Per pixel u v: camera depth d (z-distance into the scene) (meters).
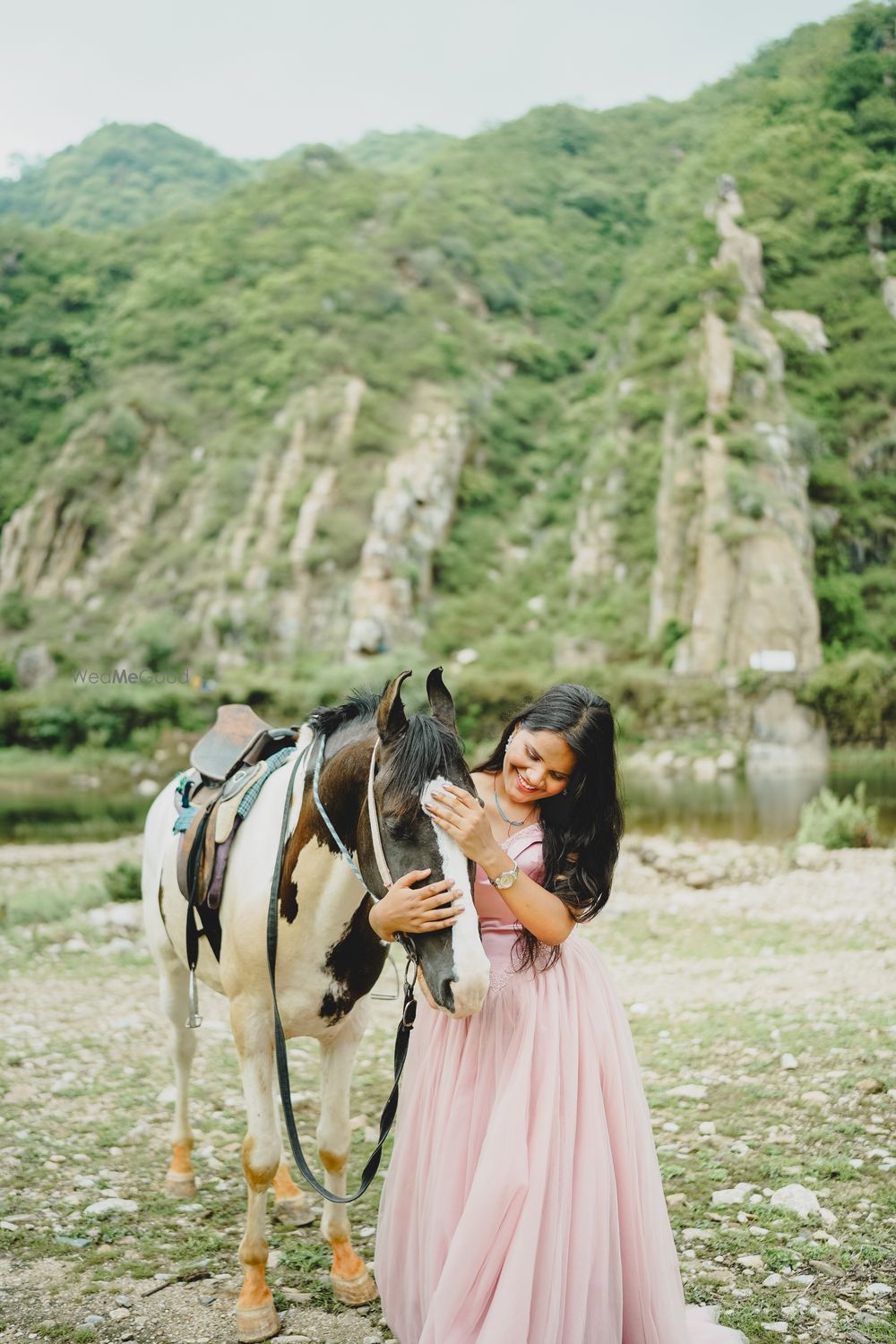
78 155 132.12
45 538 64.62
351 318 72.06
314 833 2.96
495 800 2.78
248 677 49.62
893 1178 4.04
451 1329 2.32
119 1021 6.53
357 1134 4.75
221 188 127.81
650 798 27.36
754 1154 4.34
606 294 83.25
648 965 8.05
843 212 67.81
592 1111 2.56
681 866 13.23
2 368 78.06
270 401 67.19
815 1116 4.74
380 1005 7.10
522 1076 2.51
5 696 47.59
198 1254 3.57
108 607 60.16
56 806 28.36
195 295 79.81
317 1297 3.27
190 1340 3.01
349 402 64.56
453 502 62.50
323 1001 3.08
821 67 87.06
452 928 2.36
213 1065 5.72
